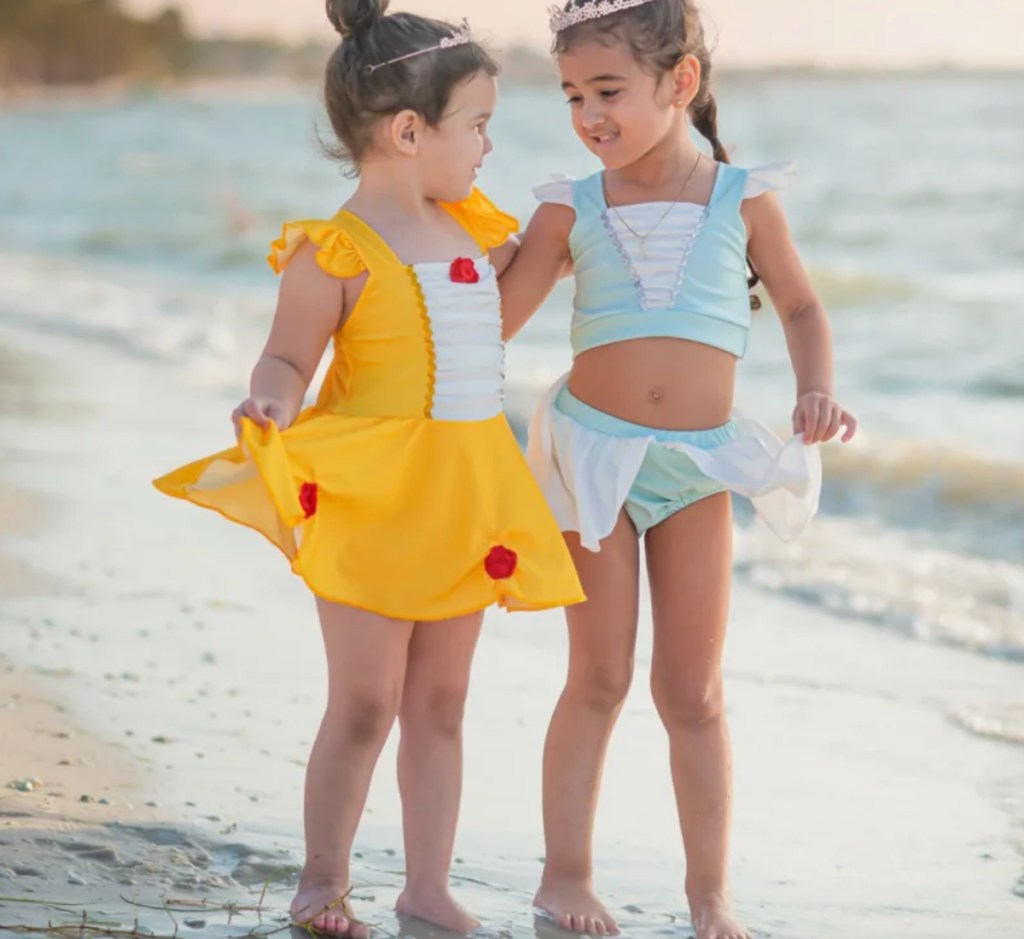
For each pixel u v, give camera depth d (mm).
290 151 70938
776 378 16047
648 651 7824
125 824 4984
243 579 8695
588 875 4676
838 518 11188
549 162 48344
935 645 8172
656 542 4691
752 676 7578
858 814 5738
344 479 4223
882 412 14641
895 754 6441
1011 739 6637
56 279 27531
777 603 9023
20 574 8547
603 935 4496
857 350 18016
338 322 4430
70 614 7812
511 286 4859
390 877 4797
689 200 4699
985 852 5371
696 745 4637
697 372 4641
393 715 4352
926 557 10008
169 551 9227
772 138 54281
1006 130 53156
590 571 4629
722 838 4625
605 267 4691
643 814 5648
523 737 6387
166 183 52062
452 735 4516
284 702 6559
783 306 4855
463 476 4352
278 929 4188
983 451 12406
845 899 4926
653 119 4609
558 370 16531
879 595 9094
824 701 7180
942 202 33594
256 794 5395
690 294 4629
